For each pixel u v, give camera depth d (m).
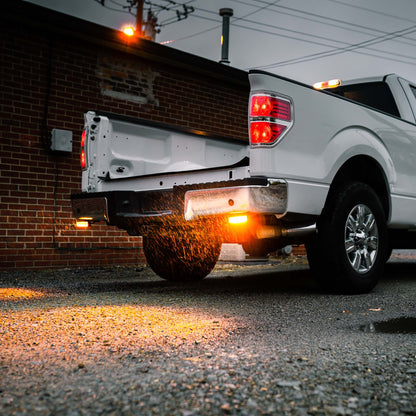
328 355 2.43
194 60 8.28
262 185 3.61
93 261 7.32
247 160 3.84
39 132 6.88
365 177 4.81
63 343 2.63
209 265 5.71
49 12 6.71
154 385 1.96
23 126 6.74
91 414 1.68
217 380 2.02
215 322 3.21
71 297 4.34
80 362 2.28
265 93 3.72
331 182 4.15
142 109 7.94
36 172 6.83
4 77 6.61
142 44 7.62
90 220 4.88
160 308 3.75
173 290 4.86
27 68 6.79
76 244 7.16
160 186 4.43
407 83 5.84
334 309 3.74
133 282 5.61
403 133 5.07
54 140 6.86
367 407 1.77
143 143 5.05
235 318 3.37
